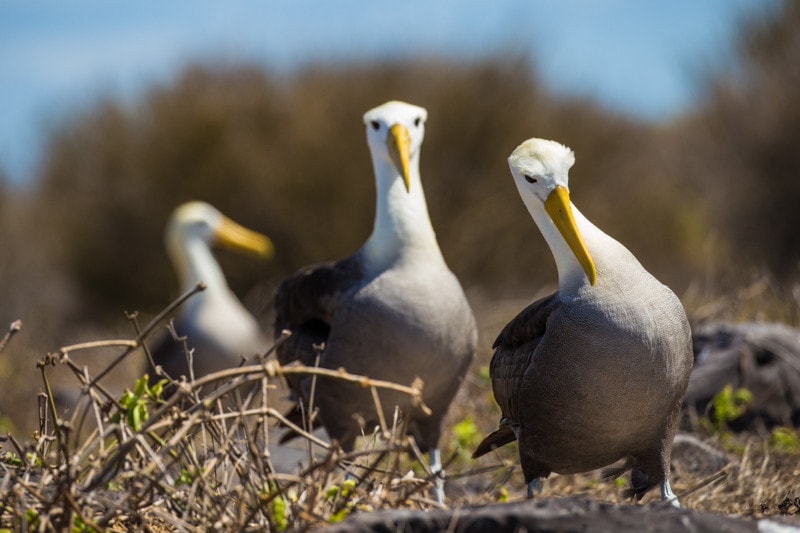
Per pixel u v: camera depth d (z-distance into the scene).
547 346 7.24
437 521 5.53
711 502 7.96
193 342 14.09
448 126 24.83
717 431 10.16
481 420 11.10
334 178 24.53
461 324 9.47
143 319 24.58
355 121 24.75
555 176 7.49
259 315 20.81
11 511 5.89
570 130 26.02
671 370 7.04
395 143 9.74
